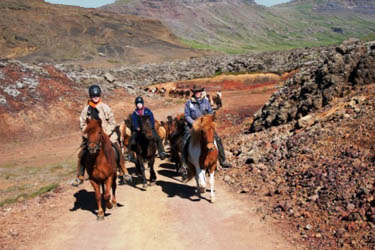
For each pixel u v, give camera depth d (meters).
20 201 8.98
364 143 8.38
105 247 6.07
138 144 9.40
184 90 48.25
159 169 12.01
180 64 101.50
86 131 6.69
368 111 9.95
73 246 6.15
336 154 8.48
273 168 9.46
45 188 10.05
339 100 12.19
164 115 30.64
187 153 8.42
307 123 11.52
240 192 8.62
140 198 8.74
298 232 6.10
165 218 7.28
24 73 30.67
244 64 73.75
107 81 39.12
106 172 7.07
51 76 32.81
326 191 7.11
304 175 8.20
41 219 7.54
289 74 59.69
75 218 7.53
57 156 16.36
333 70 13.07
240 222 6.84
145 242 6.21
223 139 16.02
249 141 13.11
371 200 6.25
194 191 9.14
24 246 6.20
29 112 25.38
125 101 35.03
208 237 6.28
